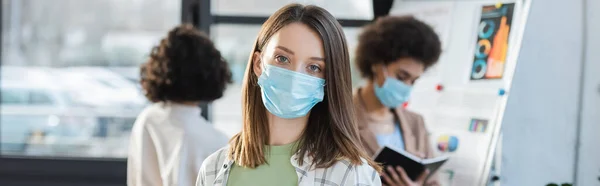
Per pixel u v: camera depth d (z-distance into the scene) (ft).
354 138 5.64
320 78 5.53
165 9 12.89
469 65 9.94
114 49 13.11
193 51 8.23
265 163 5.70
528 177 10.18
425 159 9.88
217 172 5.95
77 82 13.28
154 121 8.23
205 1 12.54
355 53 10.55
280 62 5.52
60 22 13.21
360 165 5.53
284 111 5.50
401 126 10.32
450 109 10.03
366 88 10.45
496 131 9.16
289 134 5.74
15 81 13.44
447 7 10.48
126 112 13.20
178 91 8.16
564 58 10.09
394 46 10.16
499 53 9.50
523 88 10.15
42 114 13.42
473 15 10.08
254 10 12.55
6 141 13.48
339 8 12.15
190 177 7.90
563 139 10.13
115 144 13.28
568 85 10.09
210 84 8.29
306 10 5.57
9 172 13.42
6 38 13.37
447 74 10.21
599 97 9.96
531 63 10.12
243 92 5.87
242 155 5.75
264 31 5.69
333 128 5.60
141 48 13.03
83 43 13.19
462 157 9.60
